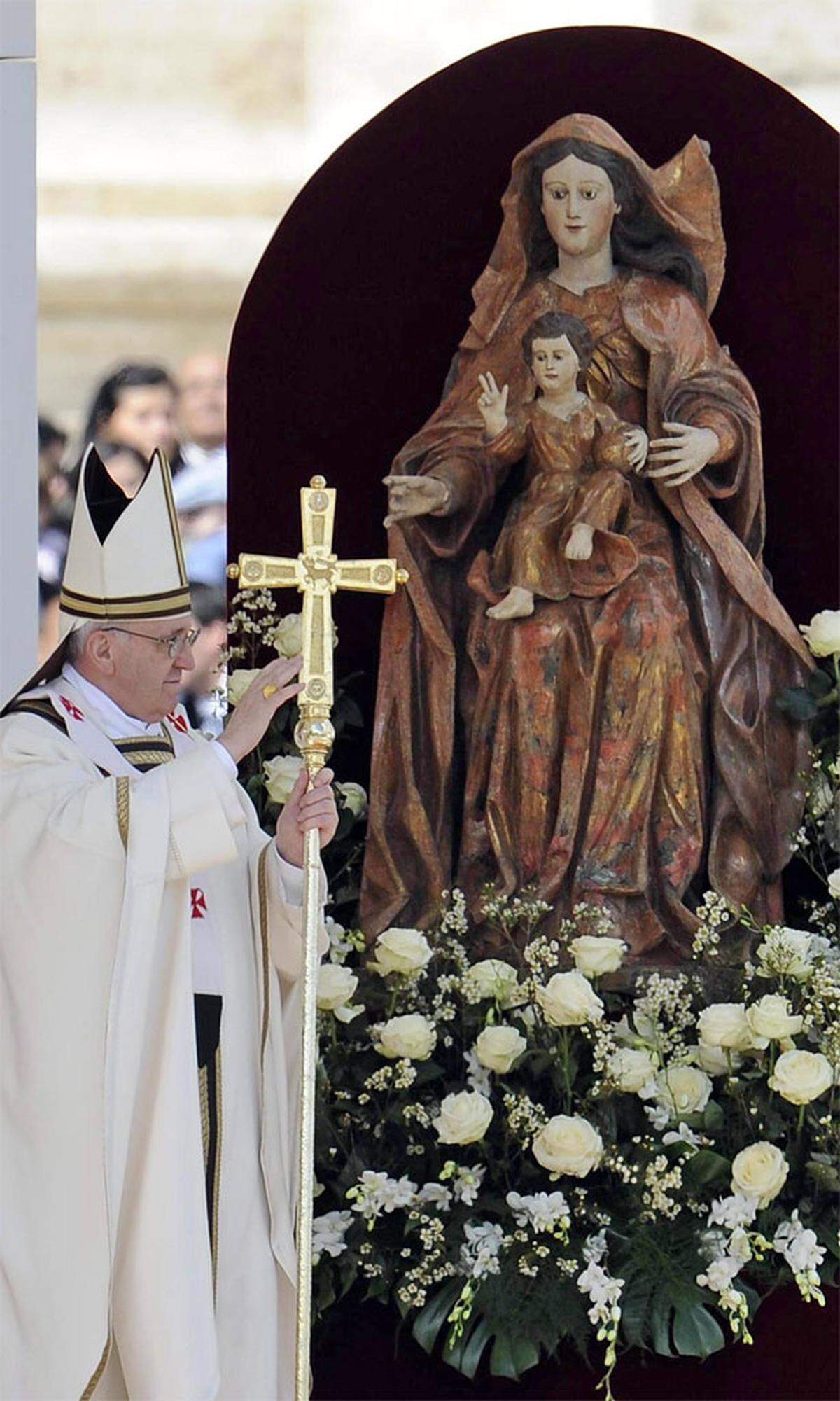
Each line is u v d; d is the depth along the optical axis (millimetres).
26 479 20984
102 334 24953
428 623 20656
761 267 21578
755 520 20516
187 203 25188
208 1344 16203
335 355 22141
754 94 21688
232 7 25109
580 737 20203
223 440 24828
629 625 20203
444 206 22062
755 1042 18422
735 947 19797
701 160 20891
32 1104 16203
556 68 21953
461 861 20438
